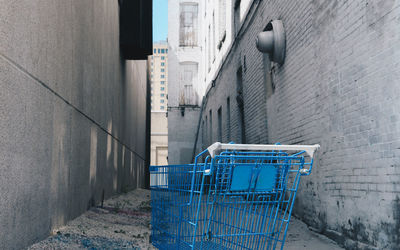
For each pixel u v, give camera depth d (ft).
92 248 12.07
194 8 78.69
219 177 8.65
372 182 13.08
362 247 13.44
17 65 9.95
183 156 74.74
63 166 15.10
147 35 36.14
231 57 44.47
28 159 10.85
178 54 77.61
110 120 28.94
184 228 10.04
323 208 17.48
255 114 32.32
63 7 14.69
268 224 9.08
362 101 13.88
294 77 21.97
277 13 25.62
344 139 15.37
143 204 29.32
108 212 21.62
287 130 23.38
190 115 76.07
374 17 12.97
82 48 18.57
